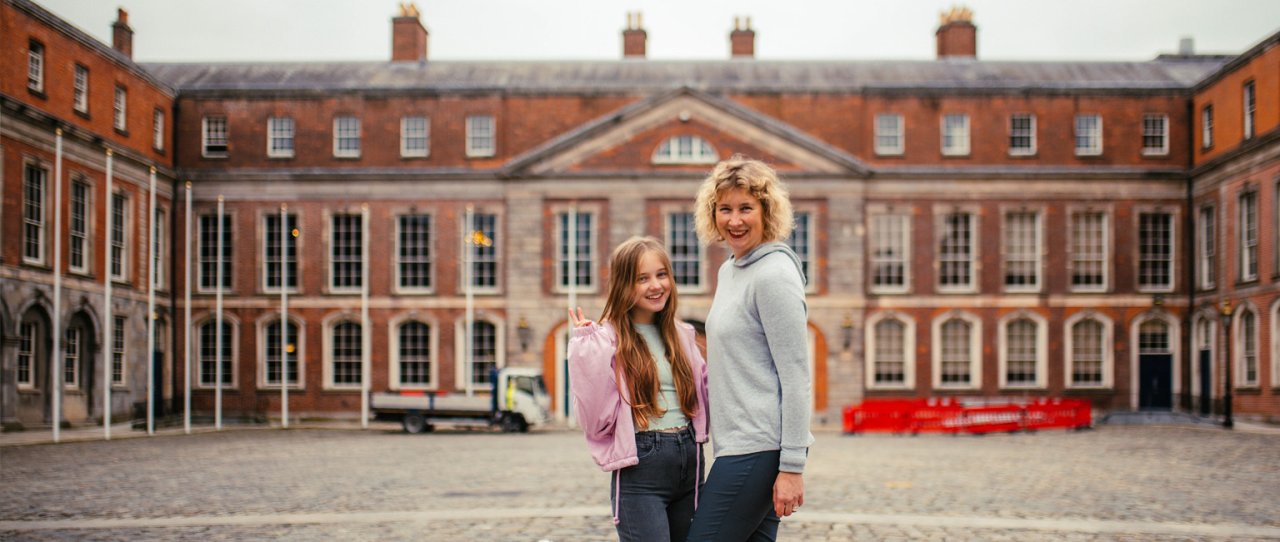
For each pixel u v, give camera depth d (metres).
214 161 45.97
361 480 18.28
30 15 34.03
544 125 46.00
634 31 51.75
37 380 34.69
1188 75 48.78
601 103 46.03
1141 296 45.41
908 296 45.25
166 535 11.67
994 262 45.44
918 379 45.12
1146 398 45.62
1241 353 40.72
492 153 45.88
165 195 44.50
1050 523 12.65
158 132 44.38
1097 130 46.06
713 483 5.05
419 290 45.19
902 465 21.62
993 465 21.64
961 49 51.16
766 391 5.04
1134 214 45.62
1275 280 37.91
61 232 35.84
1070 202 45.59
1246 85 40.75
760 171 5.22
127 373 40.28
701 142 44.81
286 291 41.41
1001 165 45.88
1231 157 41.28
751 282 5.07
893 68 49.50
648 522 5.28
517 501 14.97
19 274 33.06
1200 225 44.66
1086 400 40.00
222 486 17.27
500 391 38.09
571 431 39.19
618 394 5.29
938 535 11.69
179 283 45.22
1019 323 45.59
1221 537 11.66
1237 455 24.38
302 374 45.28
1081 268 45.81
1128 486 17.28
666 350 5.51
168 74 48.66
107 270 32.16
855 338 44.41
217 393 39.81
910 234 45.44
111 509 14.14
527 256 44.75
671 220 44.72
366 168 45.72
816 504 14.68
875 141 45.97
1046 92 46.00
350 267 45.72
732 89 46.06
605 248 44.56
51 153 35.06
